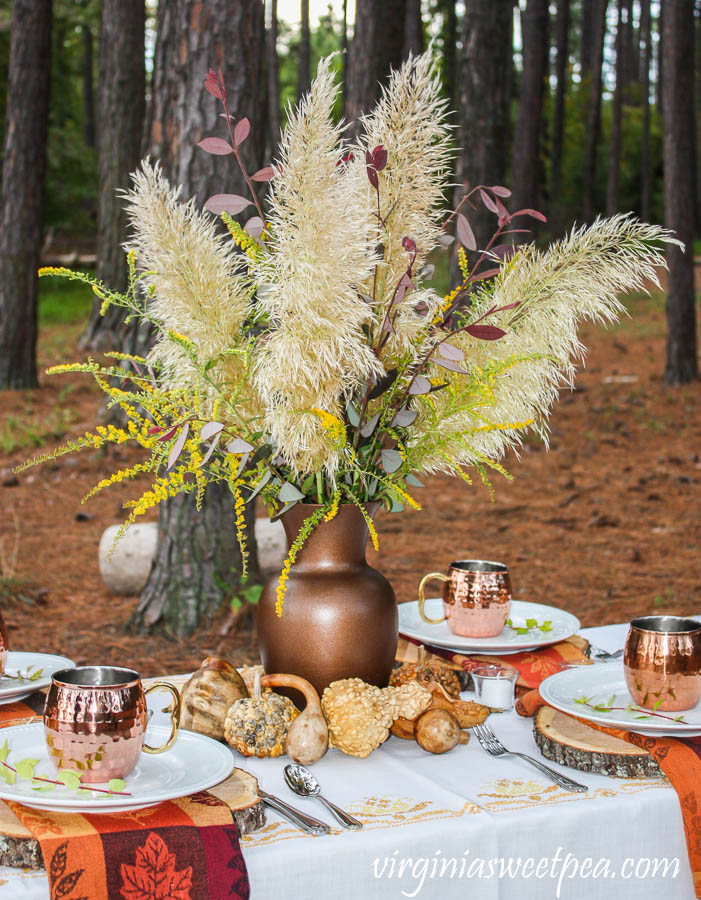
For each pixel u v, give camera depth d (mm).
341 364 1696
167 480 1683
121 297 1798
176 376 1797
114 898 1297
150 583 4902
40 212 12352
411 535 7508
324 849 1394
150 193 1747
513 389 1807
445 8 26375
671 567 6668
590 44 37469
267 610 1876
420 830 1437
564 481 9336
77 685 1497
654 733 1681
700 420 11836
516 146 16422
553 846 1493
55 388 12547
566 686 1901
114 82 12039
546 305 1740
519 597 6004
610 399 13125
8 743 1658
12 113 12086
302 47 24516
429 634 2283
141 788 1497
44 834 1340
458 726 1765
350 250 1591
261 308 1765
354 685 1750
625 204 31781
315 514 1770
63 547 7000
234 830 1384
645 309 20125
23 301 12320
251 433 1785
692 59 13070
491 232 9344
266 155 5535
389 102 1767
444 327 1820
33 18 11680
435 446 1847
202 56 4344
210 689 1811
